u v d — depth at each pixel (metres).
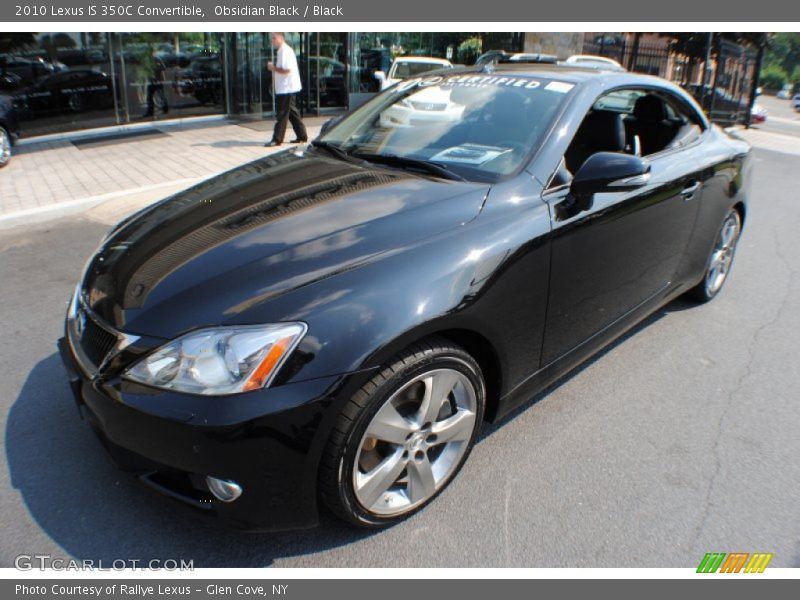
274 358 1.89
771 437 2.95
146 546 2.21
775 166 11.33
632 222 3.01
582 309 2.85
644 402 3.20
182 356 1.92
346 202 2.53
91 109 11.34
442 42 16.38
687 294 4.45
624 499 2.50
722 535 2.34
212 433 1.86
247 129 12.00
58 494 2.42
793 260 5.60
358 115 3.58
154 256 2.37
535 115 2.92
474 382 2.37
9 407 2.96
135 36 11.65
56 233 5.84
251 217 2.52
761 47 18.31
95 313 2.22
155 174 8.09
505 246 2.36
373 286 2.06
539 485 2.56
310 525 2.09
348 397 1.95
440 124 3.11
